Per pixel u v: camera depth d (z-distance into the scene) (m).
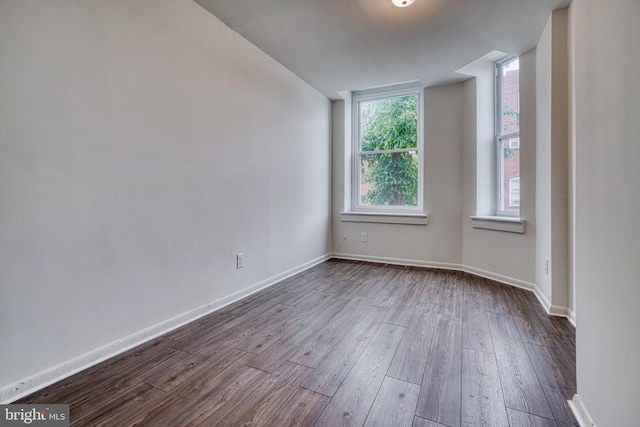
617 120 0.95
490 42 2.68
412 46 2.76
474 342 1.90
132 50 1.77
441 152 3.77
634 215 0.85
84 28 1.55
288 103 3.30
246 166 2.71
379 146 4.30
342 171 4.31
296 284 3.13
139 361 1.67
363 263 4.08
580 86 1.26
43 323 1.43
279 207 3.20
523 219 2.96
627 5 0.88
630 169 0.88
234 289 2.62
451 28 2.46
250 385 1.47
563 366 1.63
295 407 1.32
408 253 4.00
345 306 2.53
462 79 3.54
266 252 3.02
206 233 2.32
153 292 1.94
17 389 1.34
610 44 0.99
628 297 0.89
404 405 1.33
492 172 3.50
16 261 1.34
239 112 2.61
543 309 2.44
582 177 1.25
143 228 1.86
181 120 2.09
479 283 3.16
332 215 4.41
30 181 1.37
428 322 2.21
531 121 2.85
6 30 1.29
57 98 1.45
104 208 1.66
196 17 2.18
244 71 2.65
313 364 1.66
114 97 1.69
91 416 1.25
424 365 1.65
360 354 1.77
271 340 1.94
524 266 2.97
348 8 2.20
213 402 1.35
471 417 1.26
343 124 4.27
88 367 1.60
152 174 1.91
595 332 1.12
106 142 1.66
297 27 2.46
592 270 1.15
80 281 1.57
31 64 1.36
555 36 2.24
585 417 1.19
